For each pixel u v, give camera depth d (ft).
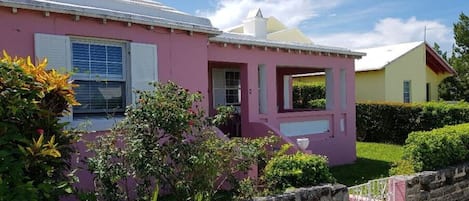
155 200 14.96
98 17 22.89
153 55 25.75
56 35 21.71
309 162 20.94
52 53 21.52
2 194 11.53
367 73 70.28
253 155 18.63
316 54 39.81
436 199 24.58
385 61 68.03
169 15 27.81
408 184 22.80
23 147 12.48
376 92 69.10
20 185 11.84
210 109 42.09
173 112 17.03
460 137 27.63
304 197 18.57
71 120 21.79
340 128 42.57
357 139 64.08
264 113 35.94
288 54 37.65
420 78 75.56
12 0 19.94
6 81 12.47
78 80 22.68
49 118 13.62
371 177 34.19
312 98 76.54
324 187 19.60
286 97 57.21
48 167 12.91
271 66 36.40
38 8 20.74
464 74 88.12
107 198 15.88
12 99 12.32
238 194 19.20
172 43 26.84
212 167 17.24
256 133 34.01
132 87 24.61
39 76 13.38
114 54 24.38
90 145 16.90
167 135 17.19
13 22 20.39
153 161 16.11
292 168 20.54
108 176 15.67
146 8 26.78
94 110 23.38
